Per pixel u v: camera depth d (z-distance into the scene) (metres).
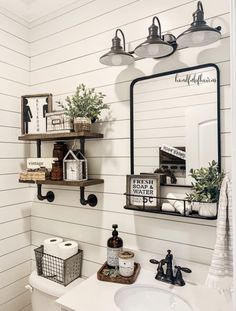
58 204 1.71
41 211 1.80
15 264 1.75
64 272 1.46
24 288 1.81
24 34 1.84
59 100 1.72
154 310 1.15
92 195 1.55
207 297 1.08
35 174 1.56
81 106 1.42
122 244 1.37
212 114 1.17
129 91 1.42
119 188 1.45
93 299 1.07
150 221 1.35
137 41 1.40
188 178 1.23
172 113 1.28
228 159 1.14
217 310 0.99
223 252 0.96
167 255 1.22
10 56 1.75
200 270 1.19
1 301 1.66
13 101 1.76
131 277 1.21
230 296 1.04
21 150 1.82
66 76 1.68
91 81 1.57
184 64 1.25
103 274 1.24
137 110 1.38
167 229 1.30
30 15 1.81
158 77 1.32
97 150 1.54
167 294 1.15
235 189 0.62
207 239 1.19
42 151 1.80
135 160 1.39
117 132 1.46
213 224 1.18
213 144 1.17
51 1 1.67
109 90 1.50
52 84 1.75
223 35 1.15
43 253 1.57
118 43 1.25
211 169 1.10
